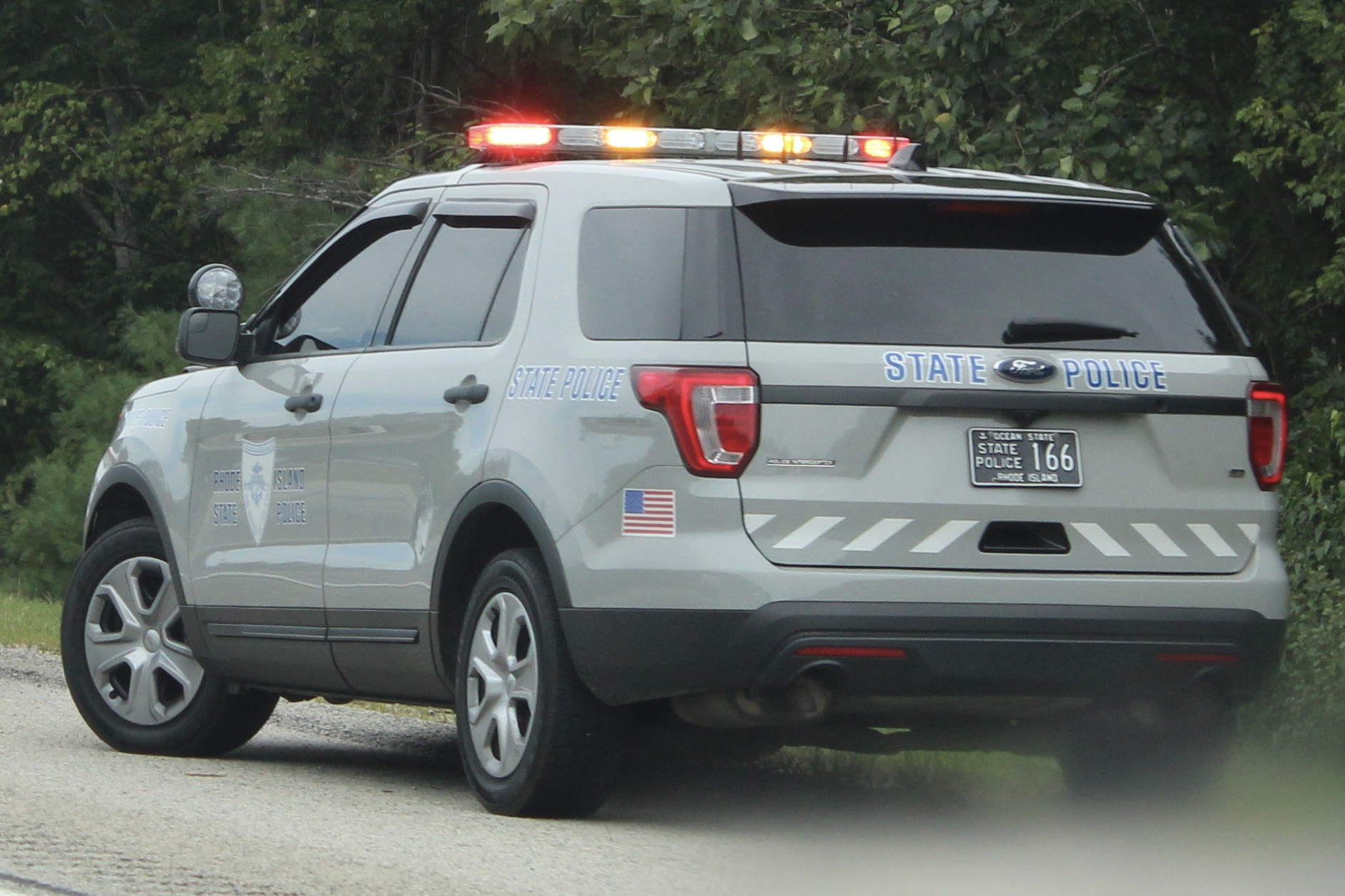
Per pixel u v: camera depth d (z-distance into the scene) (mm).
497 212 17484
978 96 36469
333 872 13555
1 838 14609
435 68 73312
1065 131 35219
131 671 20578
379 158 65688
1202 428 15555
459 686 16672
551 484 15547
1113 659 15000
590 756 15641
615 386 15281
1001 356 15078
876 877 13773
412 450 17359
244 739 20562
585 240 16234
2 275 86125
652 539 14875
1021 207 15602
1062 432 15195
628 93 41094
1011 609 14828
